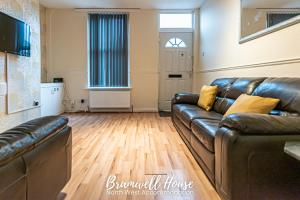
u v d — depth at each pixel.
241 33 3.63
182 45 6.46
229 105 3.06
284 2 2.61
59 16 6.27
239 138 1.50
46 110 5.14
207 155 2.10
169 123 4.91
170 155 2.89
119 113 6.25
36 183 1.19
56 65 6.36
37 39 4.22
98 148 3.17
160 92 6.57
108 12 6.25
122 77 6.40
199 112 3.22
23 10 3.73
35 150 1.17
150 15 6.31
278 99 2.09
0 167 0.90
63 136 1.59
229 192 1.55
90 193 1.96
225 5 4.29
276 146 1.49
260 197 1.52
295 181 1.51
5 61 3.25
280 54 2.70
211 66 5.20
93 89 6.34
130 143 3.41
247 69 3.48
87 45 6.34
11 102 3.40
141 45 6.37
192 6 6.09
